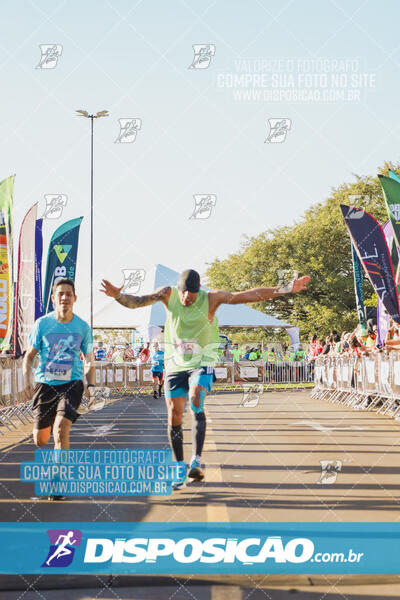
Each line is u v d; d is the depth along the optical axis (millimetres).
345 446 7910
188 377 5609
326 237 37094
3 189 12508
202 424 5609
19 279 12711
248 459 6926
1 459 7188
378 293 12672
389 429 9789
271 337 36125
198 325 5492
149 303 5348
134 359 24828
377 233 12852
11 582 3266
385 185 12219
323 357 18281
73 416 5430
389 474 5984
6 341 12336
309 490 5293
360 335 14891
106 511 4680
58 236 15320
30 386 5609
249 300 5430
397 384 11586
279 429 9938
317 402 16594
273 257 37219
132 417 12805
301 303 36656
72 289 5480
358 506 4730
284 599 2998
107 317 27219
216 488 5430
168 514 4562
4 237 12430
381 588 3133
